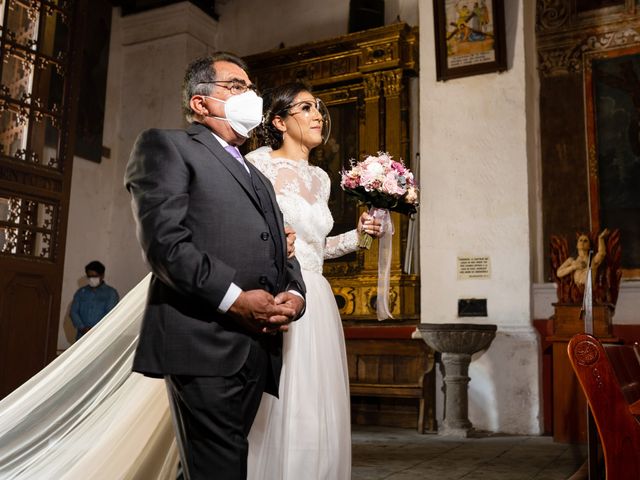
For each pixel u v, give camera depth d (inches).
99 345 106.5
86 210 390.0
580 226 307.4
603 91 314.3
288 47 377.4
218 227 69.0
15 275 245.0
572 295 251.8
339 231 359.6
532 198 296.7
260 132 107.1
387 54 350.3
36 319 251.9
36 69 255.1
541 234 312.0
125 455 99.8
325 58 370.3
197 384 65.1
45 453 102.7
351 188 111.0
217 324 66.3
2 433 102.1
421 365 275.9
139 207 64.7
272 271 72.1
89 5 399.9
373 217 112.1
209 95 75.9
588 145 312.3
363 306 335.9
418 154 340.2
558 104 320.2
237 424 66.4
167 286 67.6
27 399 105.3
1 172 242.5
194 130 73.9
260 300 64.6
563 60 322.7
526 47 304.2
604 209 305.3
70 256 378.0
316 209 100.3
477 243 288.4
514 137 289.1
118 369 105.1
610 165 308.0
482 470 178.7
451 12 303.7
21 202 250.7
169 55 407.8
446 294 290.5
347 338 322.0
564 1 326.3
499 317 279.4
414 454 206.7
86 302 326.0
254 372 69.1
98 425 102.9
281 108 105.1
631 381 112.1
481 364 277.6
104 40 409.4
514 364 271.4
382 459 195.8
